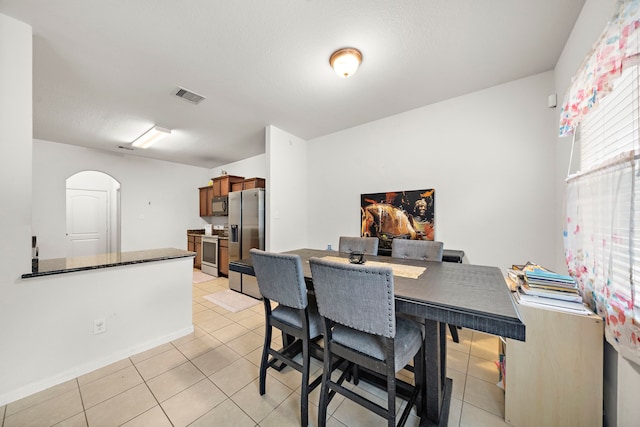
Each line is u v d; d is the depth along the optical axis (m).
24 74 1.59
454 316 0.95
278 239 3.55
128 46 1.85
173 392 1.63
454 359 1.99
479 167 2.55
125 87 2.42
